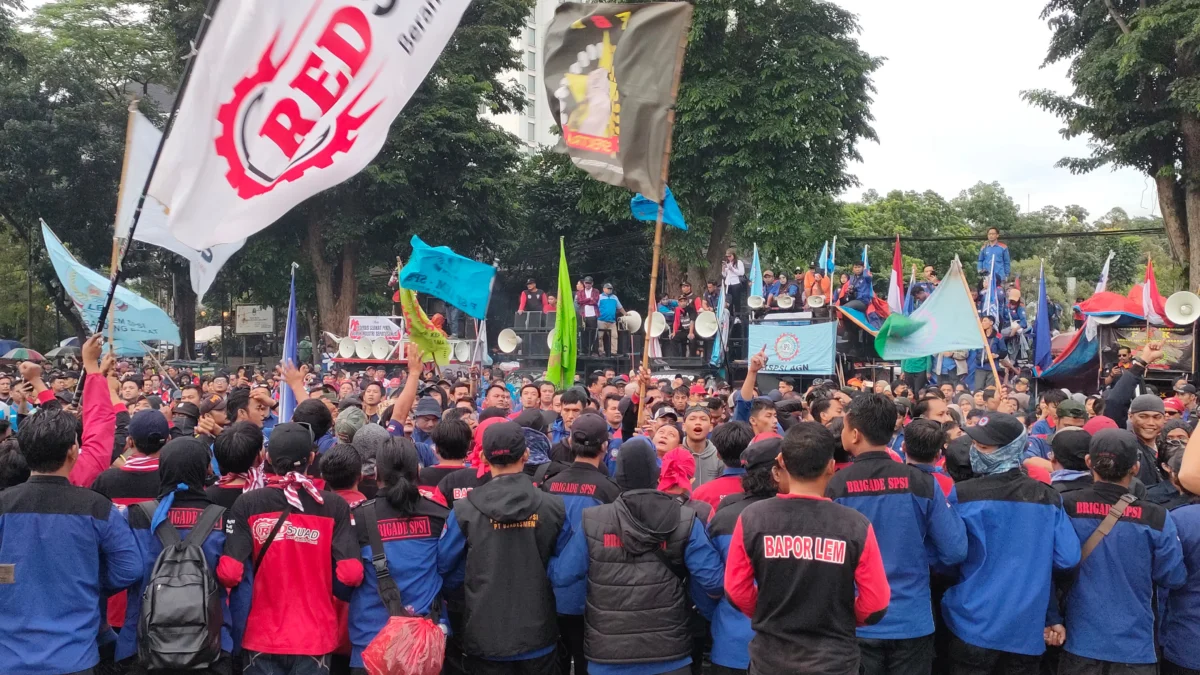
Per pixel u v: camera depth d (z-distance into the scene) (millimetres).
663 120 7055
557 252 37656
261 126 5480
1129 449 4594
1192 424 7969
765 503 3805
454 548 4617
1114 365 15500
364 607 4594
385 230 32625
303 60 5492
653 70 7129
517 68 35406
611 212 30672
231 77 5410
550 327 22453
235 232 5477
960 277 12906
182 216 5387
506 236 35531
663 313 22359
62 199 33281
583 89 7344
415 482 4695
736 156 28594
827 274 19047
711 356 20859
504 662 4504
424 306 29641
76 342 38969
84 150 33406
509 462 4621
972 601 4680
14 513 4109
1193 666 4629
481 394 14812
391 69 5613
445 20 5641
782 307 18875
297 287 33125
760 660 3670
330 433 7500
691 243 29688
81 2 40688
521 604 4488
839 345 18781
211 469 6441
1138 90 23984
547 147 37188
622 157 7160
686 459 5328
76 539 4160
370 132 5625
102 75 38156
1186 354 16500
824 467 3770
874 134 31047
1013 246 60094
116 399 7430
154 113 35344
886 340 13336
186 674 4164
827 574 3605
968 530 4730
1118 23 24578
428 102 31312
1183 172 24828
